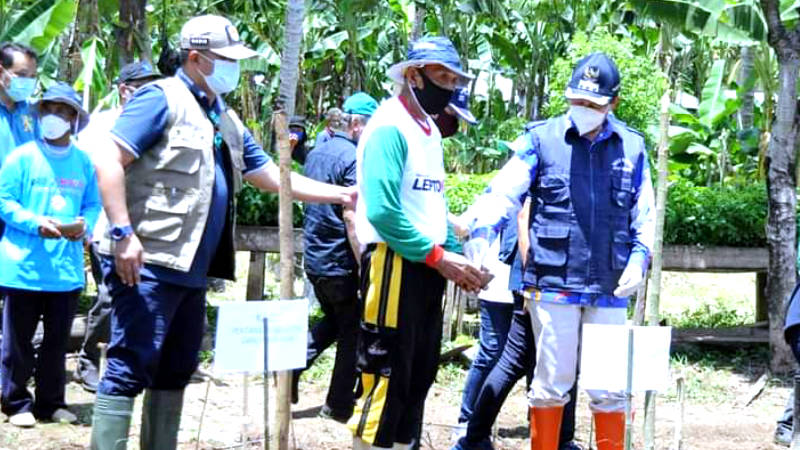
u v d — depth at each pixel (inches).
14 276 232.8
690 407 293.7
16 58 236.1
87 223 238.7
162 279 161.5
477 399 214.5
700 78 633.6
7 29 369.1
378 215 159.3
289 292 161.6
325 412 258.2
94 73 365.1
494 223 184.1
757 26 360.2
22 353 237.3
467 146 519.2
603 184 186.2
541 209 188.2
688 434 261.9
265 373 157.4
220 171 166.7
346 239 245.6
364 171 162.7
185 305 168.6
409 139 163.8
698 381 320.5
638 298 203.6
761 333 360.5
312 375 309.0
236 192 172.7
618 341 165.5
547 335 187.6
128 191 161.8
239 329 155.0
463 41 534.9
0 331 285.3
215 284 463.8
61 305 239.6
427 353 171.0
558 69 433.4
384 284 164.4
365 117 248.8
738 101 502.6
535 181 189.2
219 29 163.3
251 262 357.1
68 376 285.1
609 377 165.8
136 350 161.2
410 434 172.7
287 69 247.3
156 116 159.2
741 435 264.1
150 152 161.0
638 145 190.9
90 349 273.6
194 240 161.3
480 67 574.6
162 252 160.4
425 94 165.2
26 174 230.2
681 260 351.6
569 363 189.0
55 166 231.5
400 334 164.1
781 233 331.6
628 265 187.3
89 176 237.5
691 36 532.7
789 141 331.9
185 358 171.6
